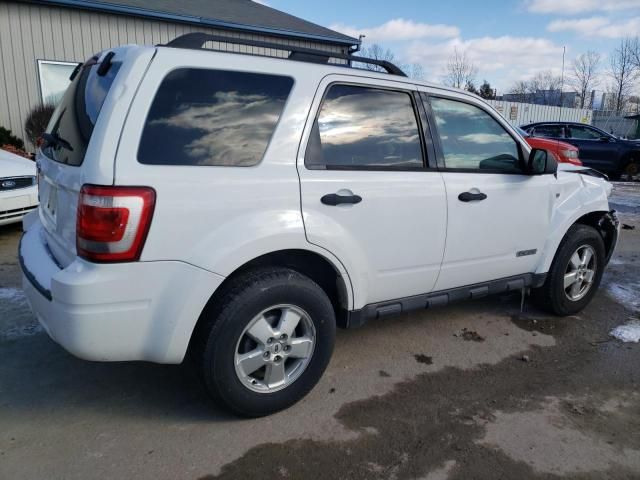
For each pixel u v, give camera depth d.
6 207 5.95
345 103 3.07
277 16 14.53
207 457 2.58
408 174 3.28
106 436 2.71
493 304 4.85
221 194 2.57
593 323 4.50
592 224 4.79
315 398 3.15
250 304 2.68
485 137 3.77
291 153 2.82
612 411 3.14
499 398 3.24
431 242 3.42
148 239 2.40
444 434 2.84
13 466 2.46
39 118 9.97
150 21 11.38
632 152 15.37
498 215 3.75
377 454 2.66
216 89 2.65
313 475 2.49
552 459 2.67
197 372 2.72
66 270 2.41
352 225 3.03
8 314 4.15
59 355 3.54
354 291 3.12
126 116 2.40
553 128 16.14
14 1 9.97
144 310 2.46
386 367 3.58
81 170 2.40
